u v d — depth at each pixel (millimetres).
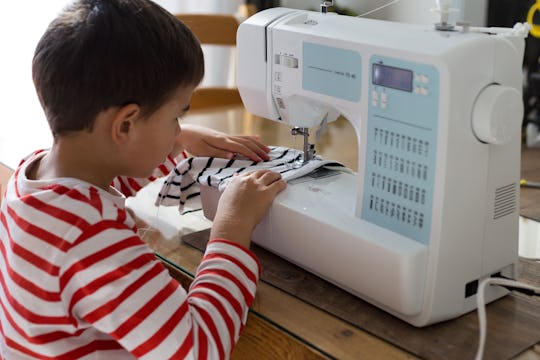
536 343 892
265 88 1164
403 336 906
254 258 939
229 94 2141
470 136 877
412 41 896
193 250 1149
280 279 1053
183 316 817
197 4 3215
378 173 961
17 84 2904
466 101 858
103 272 792
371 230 956
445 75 837
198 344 822
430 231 897
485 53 860
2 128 2229
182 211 1276
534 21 1696
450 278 917
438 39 882
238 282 898
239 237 961
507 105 865
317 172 1183
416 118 889
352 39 965
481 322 860
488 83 875
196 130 1300
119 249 806
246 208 1008
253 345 986
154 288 812
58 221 806
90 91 806
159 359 806
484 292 962
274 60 1128
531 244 1135
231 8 3238
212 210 1191
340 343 894
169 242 1178
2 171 1494
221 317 857
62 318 815
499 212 956
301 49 1062
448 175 872
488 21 1817
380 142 949
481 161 901
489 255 964
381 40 930
